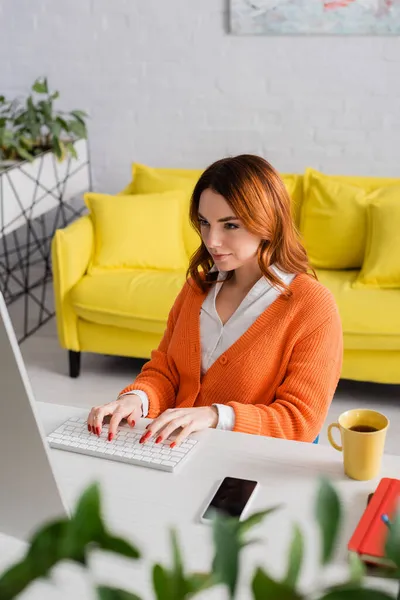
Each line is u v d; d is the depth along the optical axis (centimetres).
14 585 45
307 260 177
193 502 132
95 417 158
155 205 356
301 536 50
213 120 419
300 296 170
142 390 178
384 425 140
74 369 349
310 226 353
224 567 48
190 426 154
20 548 120
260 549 117
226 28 402
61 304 341
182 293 190
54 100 435
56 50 426
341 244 346
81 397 334
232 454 147
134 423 160
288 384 168
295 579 48
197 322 180
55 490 107
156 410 178
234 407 162
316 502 51
